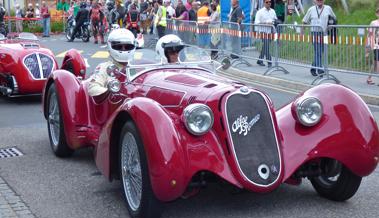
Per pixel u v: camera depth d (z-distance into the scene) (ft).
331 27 43.57
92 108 23.63
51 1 147.23
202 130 16.48
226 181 16.35
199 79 18.81
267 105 17.44
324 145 17.34
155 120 16.20
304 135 17.58
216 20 70.03
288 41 48.55
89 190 20.74
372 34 40.73
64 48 80.59
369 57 41.16
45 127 31.71
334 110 17.84
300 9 78.23
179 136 16.20
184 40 69.21
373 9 64.08
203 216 17.75
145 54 21.47
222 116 16.81
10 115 35.37
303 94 18.25
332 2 72.33
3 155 25.90
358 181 18.19
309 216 17.61
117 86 20.49
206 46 62.85
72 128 23.47
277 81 46.75
